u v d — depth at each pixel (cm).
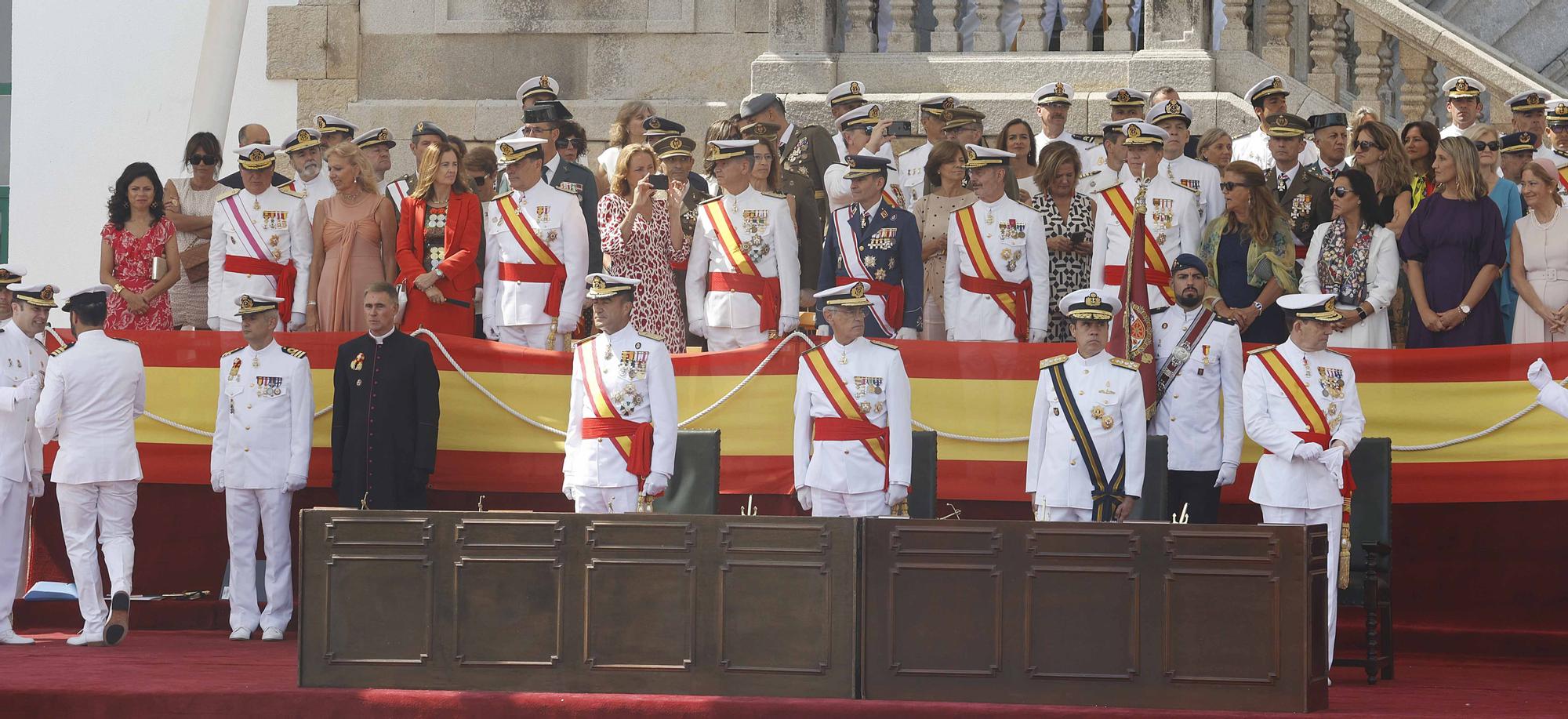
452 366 4422
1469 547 4238
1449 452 4203
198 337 4525
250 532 4253
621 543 3356
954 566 3262
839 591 3291
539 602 3372
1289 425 3634
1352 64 5344
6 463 4119
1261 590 3166
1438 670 3894
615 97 5897
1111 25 5409
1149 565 3206
